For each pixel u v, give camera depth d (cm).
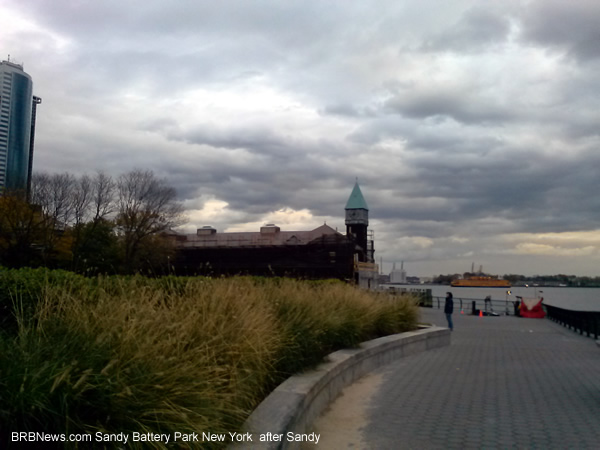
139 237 6153
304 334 835
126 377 414
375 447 603
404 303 1627
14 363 366
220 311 670
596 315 2038
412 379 1028
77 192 5772
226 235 8700
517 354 1451
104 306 548
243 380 571
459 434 652
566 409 782
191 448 412
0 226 5084
